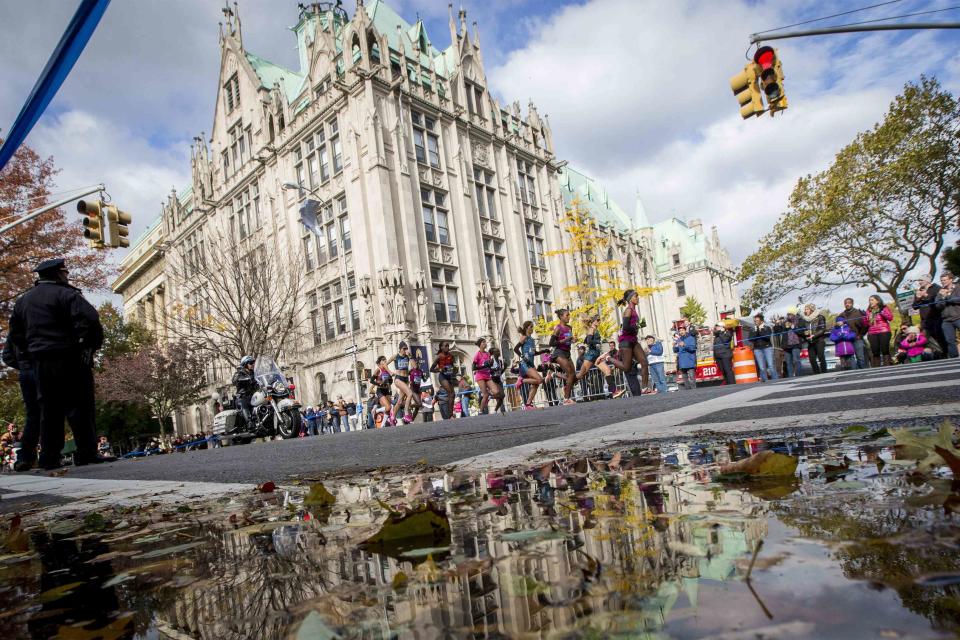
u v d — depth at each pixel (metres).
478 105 37.44
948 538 0.81
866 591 0.64
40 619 0.99
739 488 1.43
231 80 38.78
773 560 0.80
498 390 13.47
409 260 29.23
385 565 1.07
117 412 42.09
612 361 14.26
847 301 13.58
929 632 0.51
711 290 83.50
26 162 19.89
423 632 0.69
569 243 42.62
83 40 2.76
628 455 2.48
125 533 1.92
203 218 40.81
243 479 3.48
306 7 40.25
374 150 29.12
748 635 0.54
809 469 1.60
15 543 1.97
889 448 1.82
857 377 7.61
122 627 0.89
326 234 31.98
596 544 1.04
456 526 1.36
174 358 34.22
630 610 0.67
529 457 2.83
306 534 1.50
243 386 12.84
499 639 0.63
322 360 31.78
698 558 0.86
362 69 29.42
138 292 55.25
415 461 3.38
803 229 28.72
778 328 14.76
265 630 0.79
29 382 8.20
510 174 37.91
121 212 13.51
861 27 11.85
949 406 2.74
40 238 19.98
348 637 0.71
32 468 8.62
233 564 1.25
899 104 25.34
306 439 10.19
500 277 35.56
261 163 35.75
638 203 79.75
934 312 11.80
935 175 24.38
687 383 15.81
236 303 28.12
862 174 26.28
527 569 0.92
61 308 7.41
